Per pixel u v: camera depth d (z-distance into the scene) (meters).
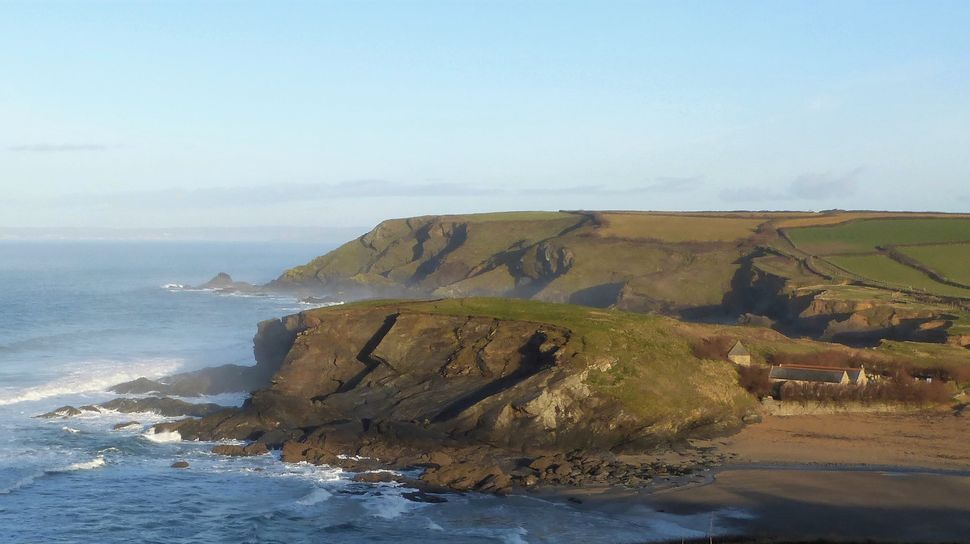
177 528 56.53
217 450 72.94
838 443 73.56
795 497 60.91
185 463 69.25
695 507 59.25
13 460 70.38
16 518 58.12
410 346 87.50
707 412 78.62
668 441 73.56
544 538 54.44
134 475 67.19
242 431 77.94
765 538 54.03
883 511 58.16
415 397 81.56
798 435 75.81
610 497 61.34
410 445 72.38
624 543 53.59
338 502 60.97
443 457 69.44
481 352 83.56
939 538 53.78
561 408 74.88
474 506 60.03
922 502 59.84
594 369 78.62
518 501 60.94
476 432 73.88
